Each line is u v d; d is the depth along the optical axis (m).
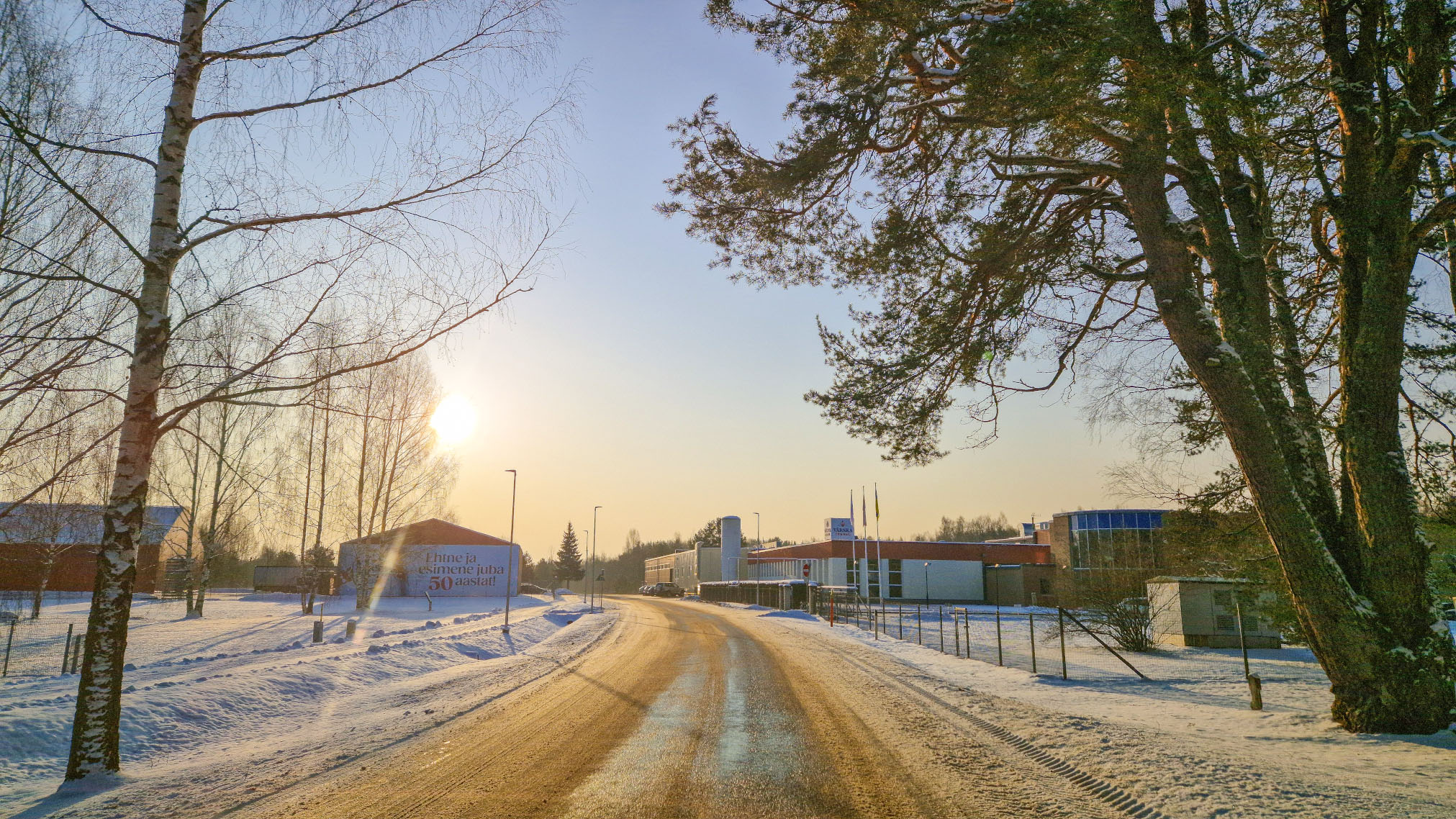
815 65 9.83
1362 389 10.10
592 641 25.42
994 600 66.06
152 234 7.88
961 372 12.37
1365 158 10.14
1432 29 9.59
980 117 9.79
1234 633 23.80
